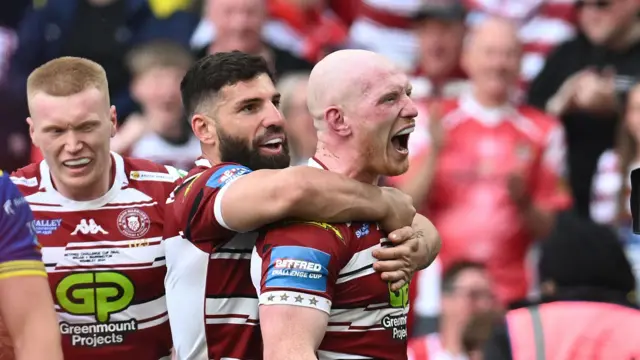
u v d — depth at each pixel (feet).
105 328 52.06
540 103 100.68
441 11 99.91
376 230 44.34
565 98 99.76
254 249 44.62
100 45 99.09
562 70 101.14
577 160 98.99
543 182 94.79
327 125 44.19
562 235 53.42
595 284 52.80
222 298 46.68
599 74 99.81
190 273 46.85
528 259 92.89
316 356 42.14
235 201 43.70
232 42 96.27
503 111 95.14
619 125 98.68
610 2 100.37
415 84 100.01
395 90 43.62
